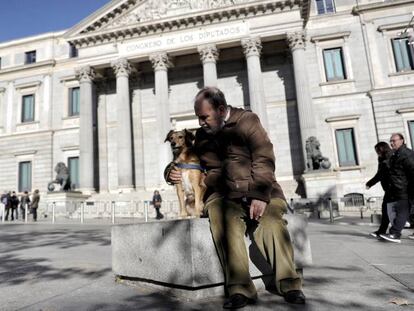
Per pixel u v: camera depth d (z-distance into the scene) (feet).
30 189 122.83
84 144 106.93
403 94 100.53
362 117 101.96
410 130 98.89
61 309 11.19
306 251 14.32
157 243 13.15
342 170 99.60
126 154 103.50
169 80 119.24
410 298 11.38
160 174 103.19
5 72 131.64
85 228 54.75
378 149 28.76
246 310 10.44
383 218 29.63
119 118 105.81
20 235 44.04
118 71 107.96
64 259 22.67
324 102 104.68
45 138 123.85
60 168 103.19
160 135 102.99
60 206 96.17
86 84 110.52
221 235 11.57
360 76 103.96
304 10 103.40
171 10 108.27
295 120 107.24
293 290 11.04
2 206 98.43
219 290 12.36
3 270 18.92
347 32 105.50
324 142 102.83
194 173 14.16
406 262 18.33
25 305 11.83
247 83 112.47
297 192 93.91
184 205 14.40
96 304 11.67
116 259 15.51
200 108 12.25
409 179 26.84
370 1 106.73
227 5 102.68
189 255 11.77
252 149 11.84
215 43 103.40
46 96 126.93
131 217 90.84
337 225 48.96
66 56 129.70
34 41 132.57
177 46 105.70
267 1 100.37
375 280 14.17
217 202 12.03
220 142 12.44
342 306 10.61
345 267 17.31
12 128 128.36
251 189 11.30
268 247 11.62
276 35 100.78
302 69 98.02
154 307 11.12
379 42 104.58
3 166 126.72
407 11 104.06
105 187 114.01
